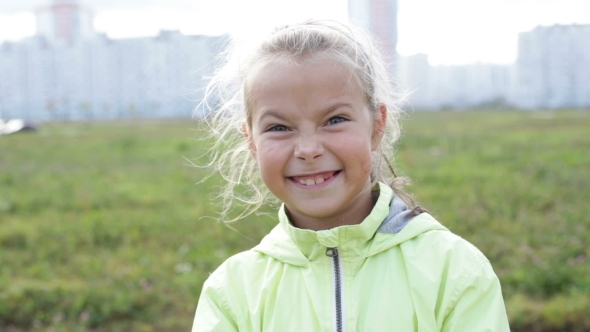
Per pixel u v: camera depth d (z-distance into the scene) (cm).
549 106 5106
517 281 481
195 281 522
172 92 5438
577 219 675
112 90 5625
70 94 5759
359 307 143
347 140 142
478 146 1538
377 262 147
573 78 5025
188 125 3697
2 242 694
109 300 486
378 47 167
